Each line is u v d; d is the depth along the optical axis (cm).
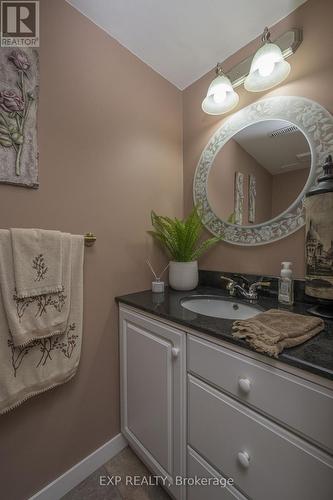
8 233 74
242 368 62
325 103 90
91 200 104
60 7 93
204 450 74
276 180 105
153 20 103
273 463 57
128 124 119
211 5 97
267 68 95
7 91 79
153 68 130
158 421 92
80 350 96
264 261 111
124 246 118
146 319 96
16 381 77
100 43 107
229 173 123
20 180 82
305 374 51
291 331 62
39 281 80
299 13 95
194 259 131
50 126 90
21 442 86
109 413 113
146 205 128
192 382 77
